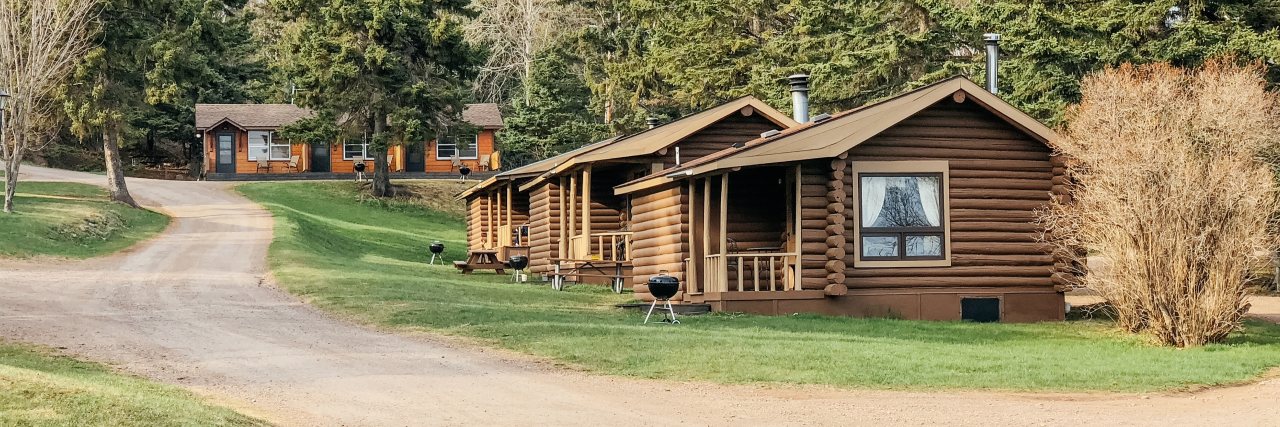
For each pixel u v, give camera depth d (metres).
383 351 18.44
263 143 70.88
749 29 57.88
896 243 24.39
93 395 12.09
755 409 14.02
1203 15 36.62
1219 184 20.67
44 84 45.09
